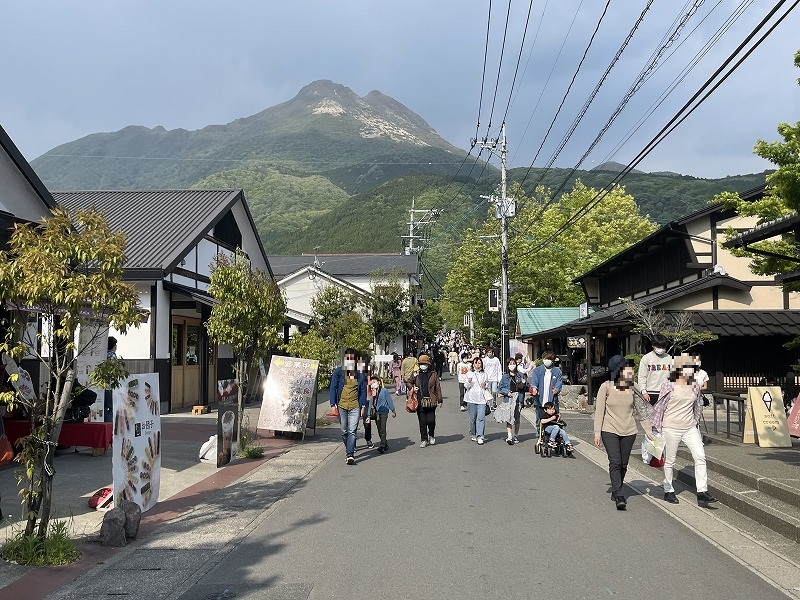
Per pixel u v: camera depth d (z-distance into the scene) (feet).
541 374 45.91
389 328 139.23
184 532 26.66
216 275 45.85
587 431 59.98
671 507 30.25
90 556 23.38
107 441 39.91
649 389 41.60
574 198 178.91
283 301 50.37
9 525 25.50
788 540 24.85
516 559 22.33
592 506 30.32
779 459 38.19
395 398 99.30
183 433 53.52
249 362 47.21
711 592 19.24
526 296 158.30
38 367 43.19
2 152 41.14
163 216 80.12
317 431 61.16
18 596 19.34
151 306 67.51
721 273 76.74
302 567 21.86
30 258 22.26
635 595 18.97
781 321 74.18
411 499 31.78
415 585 19.89
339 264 207.31
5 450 30.19
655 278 92.73
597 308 122.11
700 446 30.89
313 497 32.73
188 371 76.95
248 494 33.58
